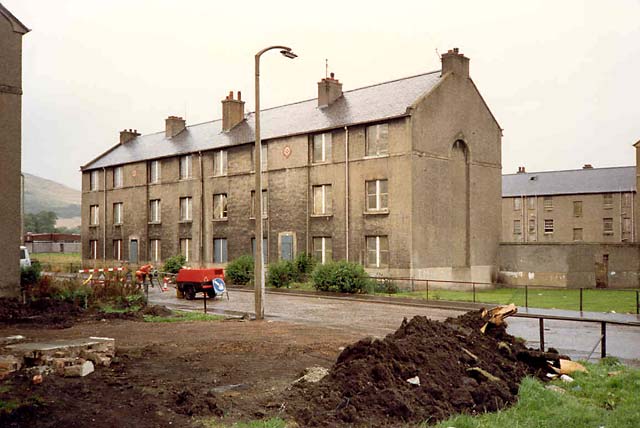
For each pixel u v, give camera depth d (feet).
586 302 77.00
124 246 148.15
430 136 97.04
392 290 87.66
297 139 108.58
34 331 43.11
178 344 37.22
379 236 96.84
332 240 103.04
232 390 25.20
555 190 192.75
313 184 106.42
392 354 26.45
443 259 98.84
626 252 109.60
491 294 89.15
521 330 51.03
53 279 65.46
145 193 141.79
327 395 23.52
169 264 119.55
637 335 48.03
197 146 130.82
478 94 107.86
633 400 25.09
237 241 119.65
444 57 103.09
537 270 105.40
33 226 481.05
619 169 190.08
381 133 97.55
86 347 29.22
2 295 58.65
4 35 60.75
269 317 57.16
